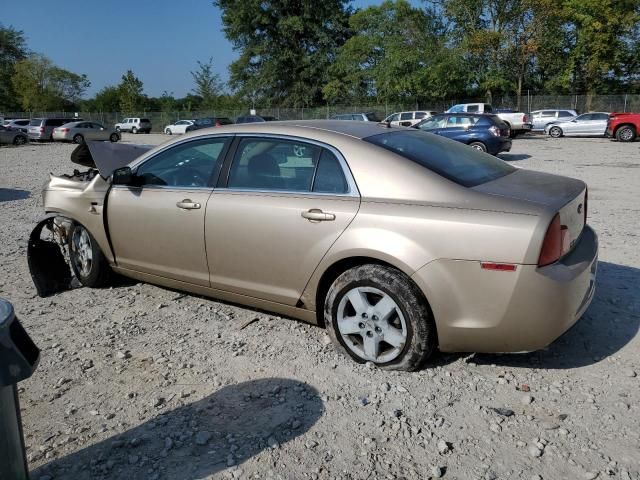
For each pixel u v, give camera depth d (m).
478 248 3.06
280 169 3.82
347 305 3.55
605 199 9.51
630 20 38.91
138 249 4.57
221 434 2.90
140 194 4.48
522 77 41.88
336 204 3.49
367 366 3.51
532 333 3.06
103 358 3.79
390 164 3.44
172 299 4.84
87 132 35.47
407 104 43.59
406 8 42.78
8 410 1.96
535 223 2.99
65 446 2.85
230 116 53.09
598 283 4.91
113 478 2.60
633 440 2.77
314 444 2.79
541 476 2.53
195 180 4.23
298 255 3.63
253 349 3.84
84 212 4.88
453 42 42.19
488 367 3.51
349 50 48.31
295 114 49.22
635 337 3.86
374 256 3.31
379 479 2.54
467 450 2.73
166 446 2.81
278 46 53.94
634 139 25.33
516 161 16.97
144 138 40.31
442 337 3.25
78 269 5.18
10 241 7.16
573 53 41.53
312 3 51.81
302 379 3.42
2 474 1.95
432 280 3.16
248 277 3.94
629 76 43.03
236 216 3.88
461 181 3.36
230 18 53.34
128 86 65.00
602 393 3.19
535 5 38.25
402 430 2.89
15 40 75.44
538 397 3.17
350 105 49.88
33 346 2.00
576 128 29.69
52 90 76.81
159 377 3.51
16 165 19.06
